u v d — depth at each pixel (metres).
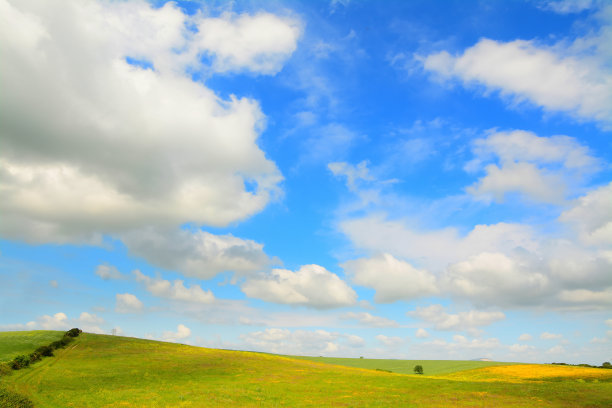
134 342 99.81
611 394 50.00
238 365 79.56
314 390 55.47
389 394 53.03
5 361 65.12
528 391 54.06
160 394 48.44
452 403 46.78
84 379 56.56
